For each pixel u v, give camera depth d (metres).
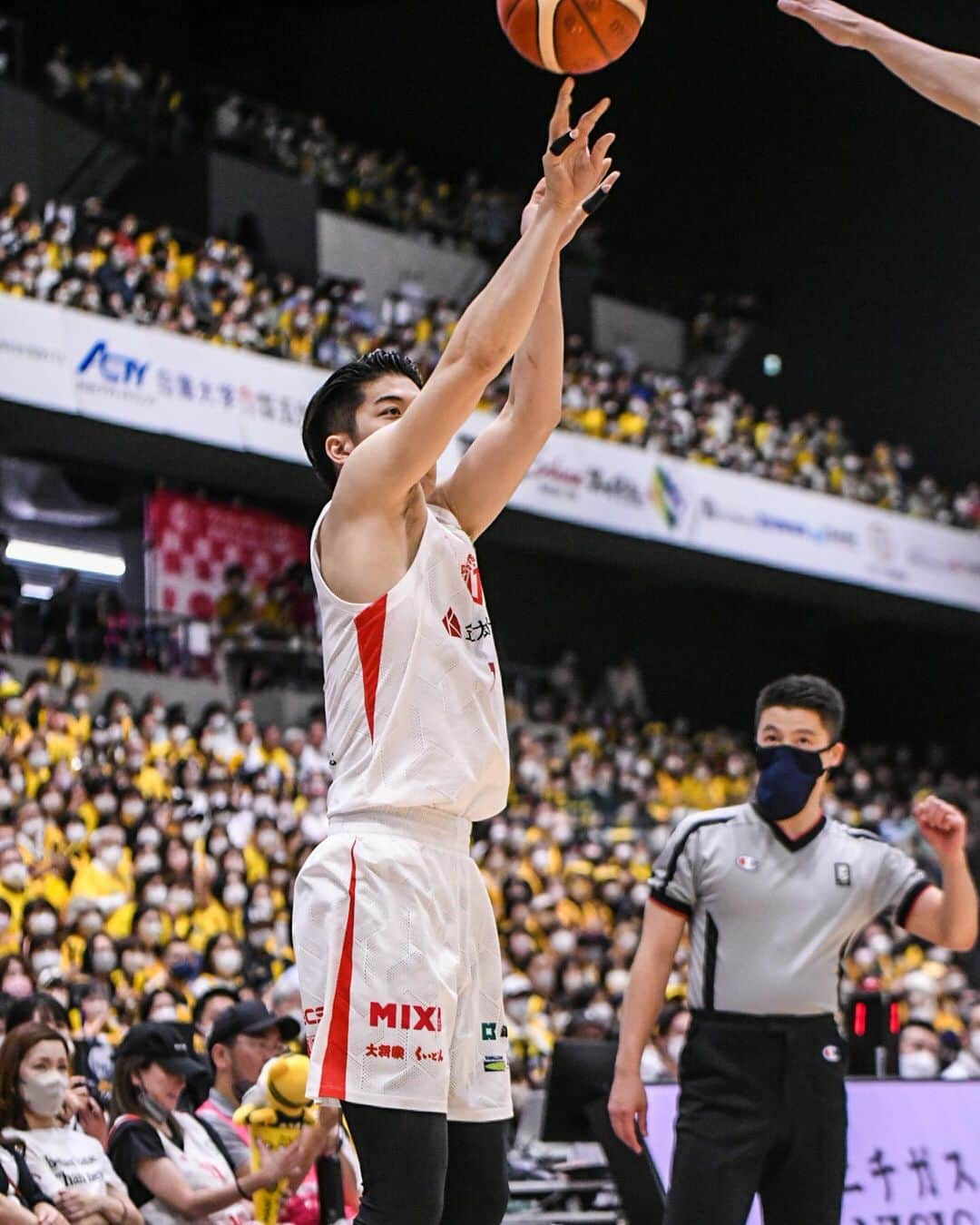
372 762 3.49
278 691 24.19
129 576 26.47
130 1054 6.96
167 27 34.25
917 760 33.81
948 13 28.95
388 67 34.84
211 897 16.94
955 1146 7.18
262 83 35.16
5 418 20.70
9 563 25.97
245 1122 6.69
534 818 22.39
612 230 35.00
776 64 33.12
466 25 34.03
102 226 24.73
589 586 33.50
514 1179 9.84
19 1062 6.49
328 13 35.28
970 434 31.06
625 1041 5.22
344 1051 3.38
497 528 25.45
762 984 5.03
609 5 3.98
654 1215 7.02
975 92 4.27
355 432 3.73
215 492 26.78
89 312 20.84
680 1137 5.07
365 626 3.51
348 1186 7.20
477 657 3.62
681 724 29.78
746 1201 4.95
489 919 3.61
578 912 20.08
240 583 25.83
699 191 34.16
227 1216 6.80
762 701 5.28
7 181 26.55
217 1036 7.46
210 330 23.09
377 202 31.48
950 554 29.83
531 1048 15.09
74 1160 6.51
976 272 31.02
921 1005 17.09
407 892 3.44
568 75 3.94
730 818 5.21
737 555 27.00
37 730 19.38
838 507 28.44
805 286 33.19
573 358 28.88
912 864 5.24
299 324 25.20
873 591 29.02
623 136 34.84
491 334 3.38
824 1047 5.05
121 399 20.97
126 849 17.30
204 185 28.39
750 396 33.94
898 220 32.00
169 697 23.42
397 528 3.55
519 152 33.75
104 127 28.42
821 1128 5.00
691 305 34.34
